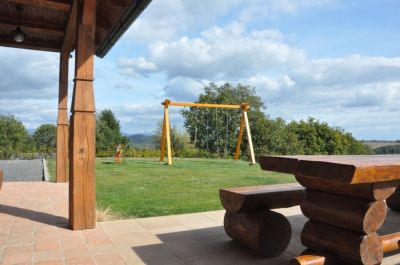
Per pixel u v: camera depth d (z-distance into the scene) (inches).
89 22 147.0
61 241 126.8
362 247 83.0
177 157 691.4
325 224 93.3
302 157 98.0
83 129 144.6
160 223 154.3
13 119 828.0
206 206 192.9
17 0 191.2
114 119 1039.0
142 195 227.5
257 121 764.6
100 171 375.2
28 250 116.2
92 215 144.8
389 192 85.4
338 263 88.8
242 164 483.5
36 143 898.7
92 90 147.3
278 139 759.7
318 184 91.9
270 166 97.7
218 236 135.3
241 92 892.0
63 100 288.0
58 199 210.5
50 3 196.4
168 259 109.8
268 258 112.8
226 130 754.2
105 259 108.8
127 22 193.3
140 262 106.7
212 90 892.0
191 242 127.6
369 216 82.9
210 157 694.5
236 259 111.2
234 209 117.6
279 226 115.6
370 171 75.4
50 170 392.2
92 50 147.6
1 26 247.4
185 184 280.4
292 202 124.2
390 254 119.5
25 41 275.0
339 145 972.6
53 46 284.4
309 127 970.7
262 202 116.1
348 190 86.2
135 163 484.4
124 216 168.1
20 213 171.2
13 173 374.6
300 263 84.5
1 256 110.0
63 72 286.0
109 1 185.5
